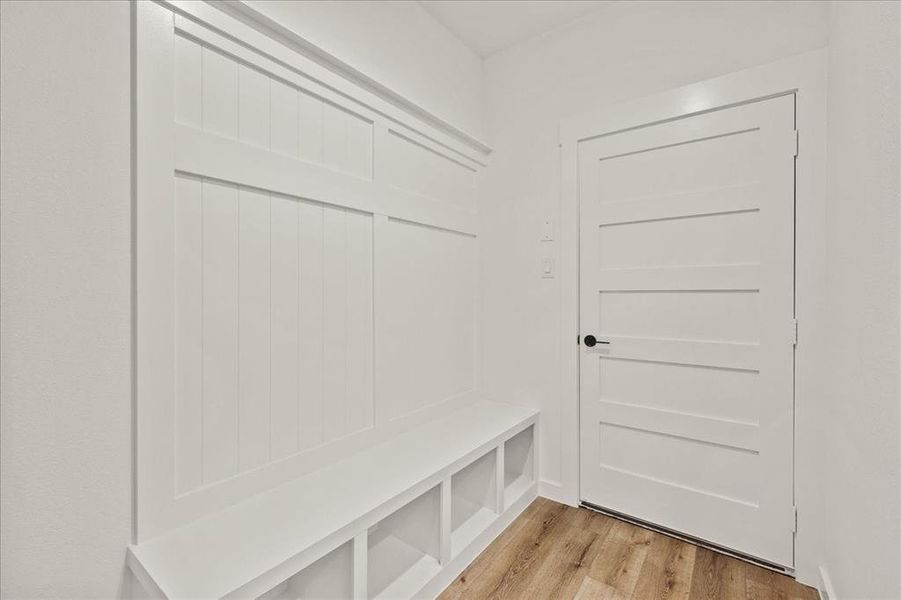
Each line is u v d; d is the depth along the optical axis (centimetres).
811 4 173
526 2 219
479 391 269
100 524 113
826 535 163
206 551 115
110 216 115
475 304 267
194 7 129
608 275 224
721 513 192
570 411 235
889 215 101
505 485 242
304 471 162
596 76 228
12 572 101
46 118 105
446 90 238
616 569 179
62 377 108
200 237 133
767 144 182
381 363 197
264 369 151
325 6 168
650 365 212
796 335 175
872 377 111
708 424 196
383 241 198
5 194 100
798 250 175
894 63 99
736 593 164
